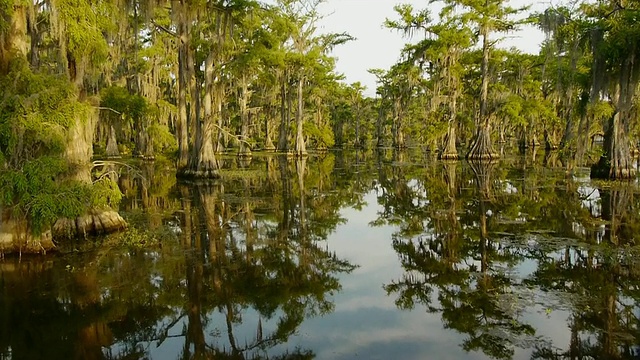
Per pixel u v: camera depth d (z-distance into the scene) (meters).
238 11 21.30
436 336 5.77
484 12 31.98
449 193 18.03
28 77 8.02
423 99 51.44
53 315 6.43
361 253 9.75
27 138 8.03
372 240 10.91
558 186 18.72
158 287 7.52
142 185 20.67
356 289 7.59
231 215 13.91
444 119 37.06
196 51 24.12
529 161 32.56
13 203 8.47
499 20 32.41
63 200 8.15
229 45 22.59
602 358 5.09
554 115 33.81
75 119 8.57
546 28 19.56
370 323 6.21
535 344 5.47
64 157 9.21
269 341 5.69
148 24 17.42
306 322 6.26
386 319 6.34
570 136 26.41
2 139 7.71
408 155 44.53
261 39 23.38
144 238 10.68
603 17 18.89
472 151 34.34
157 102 26.72
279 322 6.25
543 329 5.89
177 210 14.60
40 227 8.38
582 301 6.80
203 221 12.92
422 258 9.31
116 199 9.77
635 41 16.38
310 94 50.66
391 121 64.88
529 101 32.50
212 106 24.36
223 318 6.43
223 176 24.72
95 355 5.38
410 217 13.66
